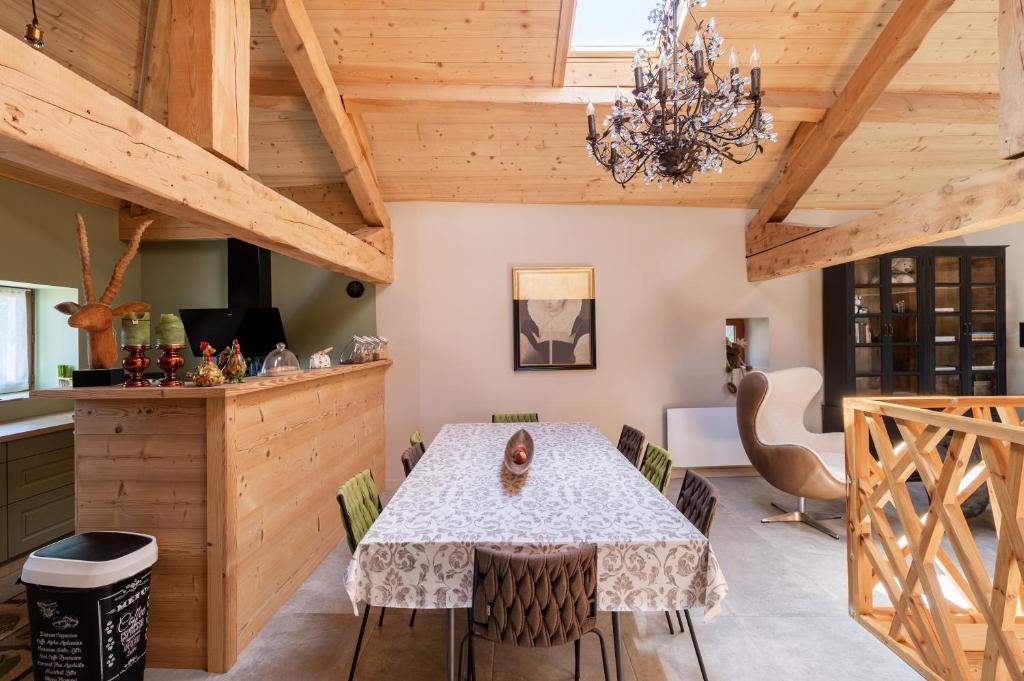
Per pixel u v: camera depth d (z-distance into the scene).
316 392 2.88
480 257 4.47
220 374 2.07
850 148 3.86
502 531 1.62
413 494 2.00
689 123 1.99
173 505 2.00
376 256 3.89
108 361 2.17
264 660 2.00
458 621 2.27
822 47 3.08
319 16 2.90
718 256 4.57
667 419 4.46
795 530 3.28
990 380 4.41
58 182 3.56
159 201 1.62
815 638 2.10
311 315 4.40
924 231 2.49
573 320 4.48
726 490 4.14
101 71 3.04
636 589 1.54
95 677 1.67
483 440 2.99
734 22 2.92
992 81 3.27
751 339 4.75
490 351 4.46
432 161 3.98
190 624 1.97
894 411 1.96
